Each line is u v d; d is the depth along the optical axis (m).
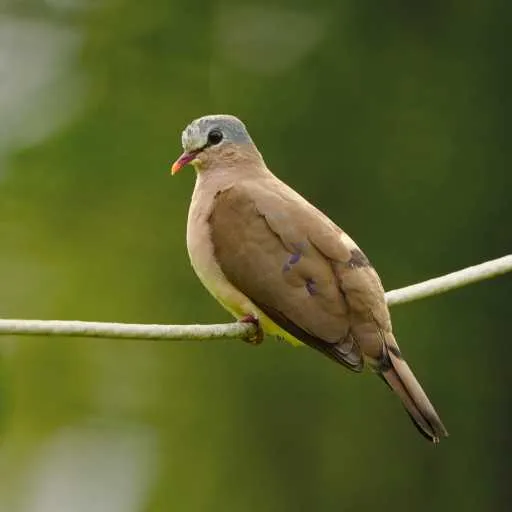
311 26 16.66
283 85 16.45
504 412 16.28
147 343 16.12
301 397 15.77
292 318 8.18
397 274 16.08
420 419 7.69
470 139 16.20
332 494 15.75
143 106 16.78
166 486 15.89
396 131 16.23
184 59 16.81
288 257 8.31
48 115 16.81
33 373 15.98
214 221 8.67
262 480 15.80
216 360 15.97
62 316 16.31
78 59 16.98
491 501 16.28
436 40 16.42
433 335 16.03
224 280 8.57
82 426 16.11
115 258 16.45
